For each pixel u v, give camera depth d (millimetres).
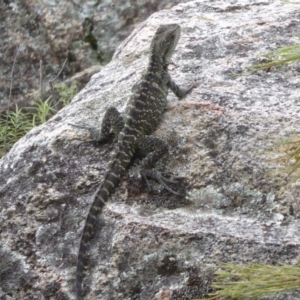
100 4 16734
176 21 12461
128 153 9375
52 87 15531
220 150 9469
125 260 8703
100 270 8766
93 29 16734
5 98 16688
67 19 16688
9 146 15109
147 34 12289
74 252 9102
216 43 11539
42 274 9086
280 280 6340
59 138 10031
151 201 9219
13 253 9305
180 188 9281
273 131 9492
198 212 9016
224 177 9266
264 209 8938
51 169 9742
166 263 8578
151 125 9664
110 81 11383
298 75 10648
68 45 16688
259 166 9219
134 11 16750
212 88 10438
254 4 12922
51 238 9273
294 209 8859
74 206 9398
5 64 16859
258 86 10453
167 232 8648
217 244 8469
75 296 8859
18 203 9562
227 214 8961
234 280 8141
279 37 11523
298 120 9625
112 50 16750
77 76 16531
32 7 16734
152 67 9805
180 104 10078
